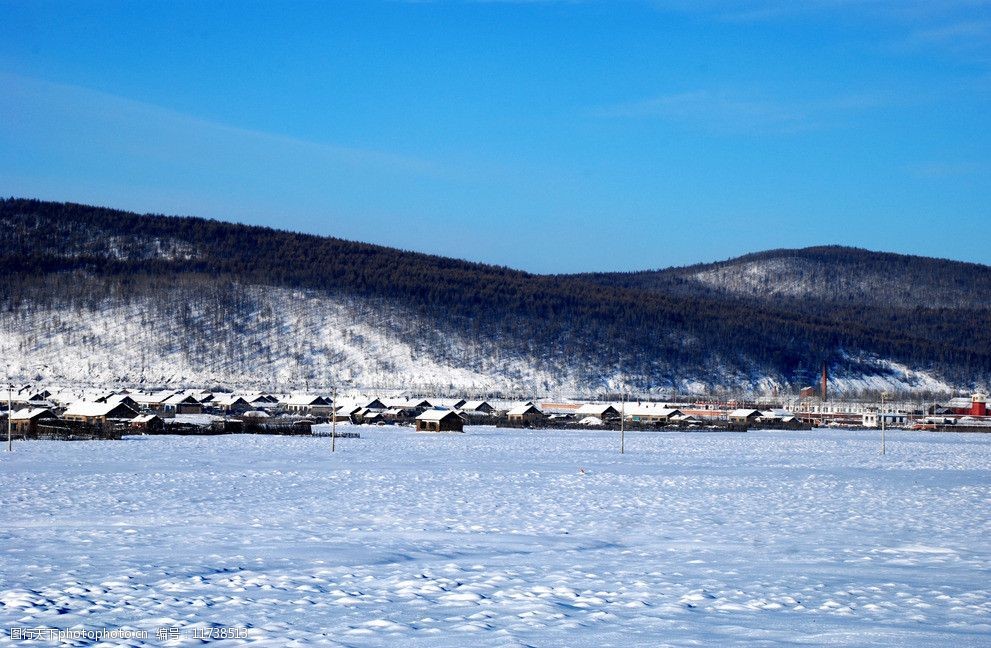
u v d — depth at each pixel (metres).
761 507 46.59
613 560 29.77
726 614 22.16
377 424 164.12
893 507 47.31
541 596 23.78
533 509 44.06
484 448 100.00
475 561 29.06
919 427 189.75
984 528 39.19
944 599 24.06
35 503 43.50
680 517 41.91
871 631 20.50
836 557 31.00
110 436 109.88
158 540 32.12
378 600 22.95
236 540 32.34
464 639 19.25
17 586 23.61
